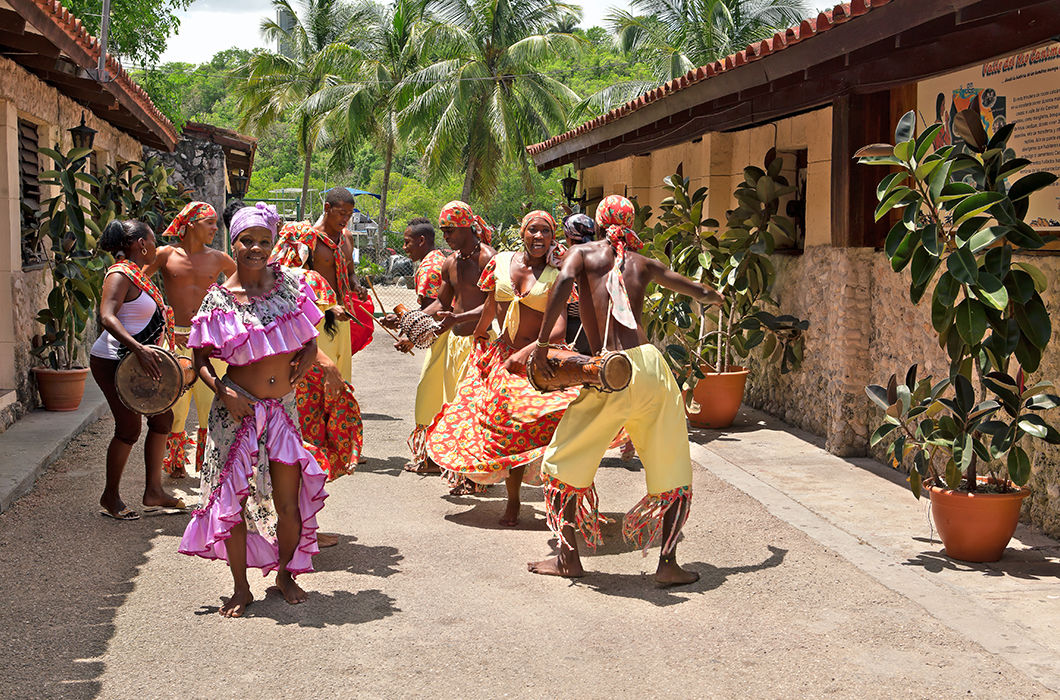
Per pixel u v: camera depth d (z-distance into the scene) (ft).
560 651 13.64
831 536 18.99
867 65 23.68
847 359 25.81
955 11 17.40
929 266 16.94
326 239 22.95
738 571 16.99
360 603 15.38
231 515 14.52
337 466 19.57
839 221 25.93
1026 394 17.63
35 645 13.57
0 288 28.17
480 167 126.72
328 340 22.34
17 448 24.34
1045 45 18.42
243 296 14.84
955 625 14.55
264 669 12.95
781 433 29.14
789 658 13.43
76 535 18.62
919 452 18.04
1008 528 17.31
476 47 120.37
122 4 64.34
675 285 16.96
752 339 29.17
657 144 39.55
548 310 16.33
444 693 12.34
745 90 27.50
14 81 28.60
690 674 12.94
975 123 17.01
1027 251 19.93
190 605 15.21
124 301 19.31
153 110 40.81
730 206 35.60
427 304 24.08
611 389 15.42
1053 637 14.20
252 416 14.88
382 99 134.41
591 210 55.06
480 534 19.26
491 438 19.04
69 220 29.19
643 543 18.58
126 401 17.66
